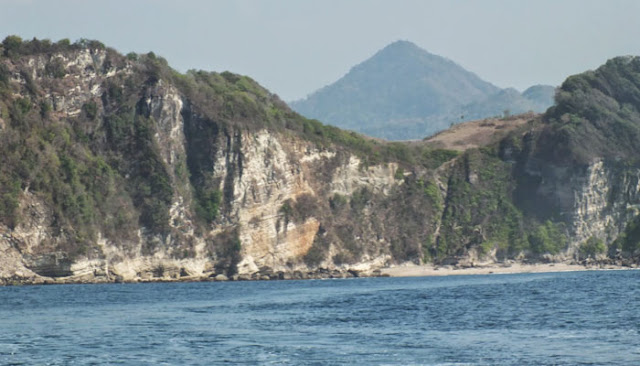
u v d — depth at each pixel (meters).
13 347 75.25
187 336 81.56
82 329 87.62
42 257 175.62
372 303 117.25
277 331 84.81
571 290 136.12
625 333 79.06
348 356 69.25
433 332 82.62
